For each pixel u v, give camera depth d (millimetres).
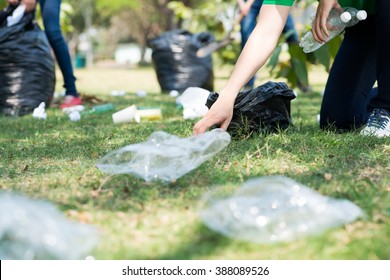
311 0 5098
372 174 2020
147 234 1526
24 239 1379
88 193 1861
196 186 1893
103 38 42688
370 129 2713
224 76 10703
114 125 3617
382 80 2744
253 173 2027
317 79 9812
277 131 2803
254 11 4801
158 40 6754
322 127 3072
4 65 4406
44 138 3107
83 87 8414
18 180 2094
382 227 1527
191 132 2863
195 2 19328
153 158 2041
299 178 1944
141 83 9594
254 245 1432
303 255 1387
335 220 1534
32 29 4562
